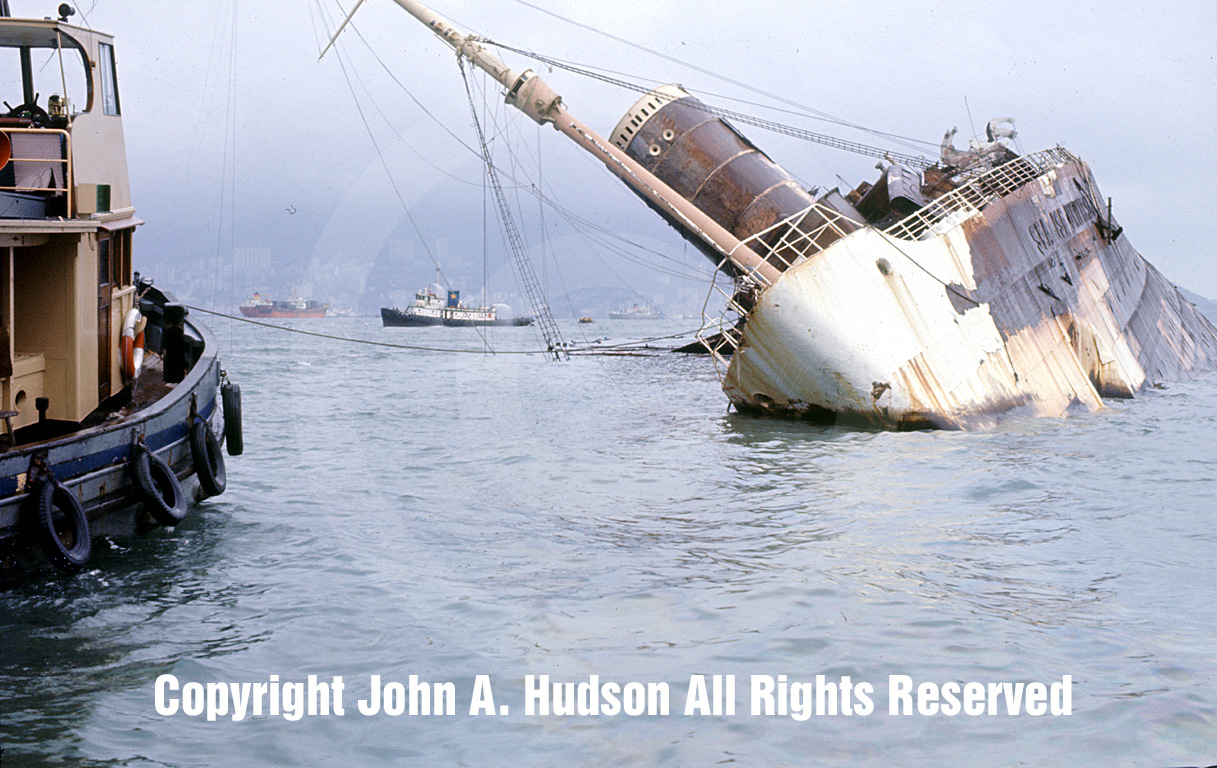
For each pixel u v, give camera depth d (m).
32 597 10.59
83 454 11.76
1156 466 18.75
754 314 25.55
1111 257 37.94
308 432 22.77
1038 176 33.41
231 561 11.95
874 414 24.12
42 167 12.44
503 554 12.29
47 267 12.59
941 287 25.67
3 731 7.39
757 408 26.55
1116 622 9.68
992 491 16.45
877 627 9.51
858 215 31.45
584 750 7.11
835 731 7.36
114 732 7.39
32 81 13.47
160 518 12.89
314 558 12.06
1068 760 6.92
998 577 11.30
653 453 20.44
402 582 11.05
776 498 15.96
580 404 29.31
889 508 15.18
